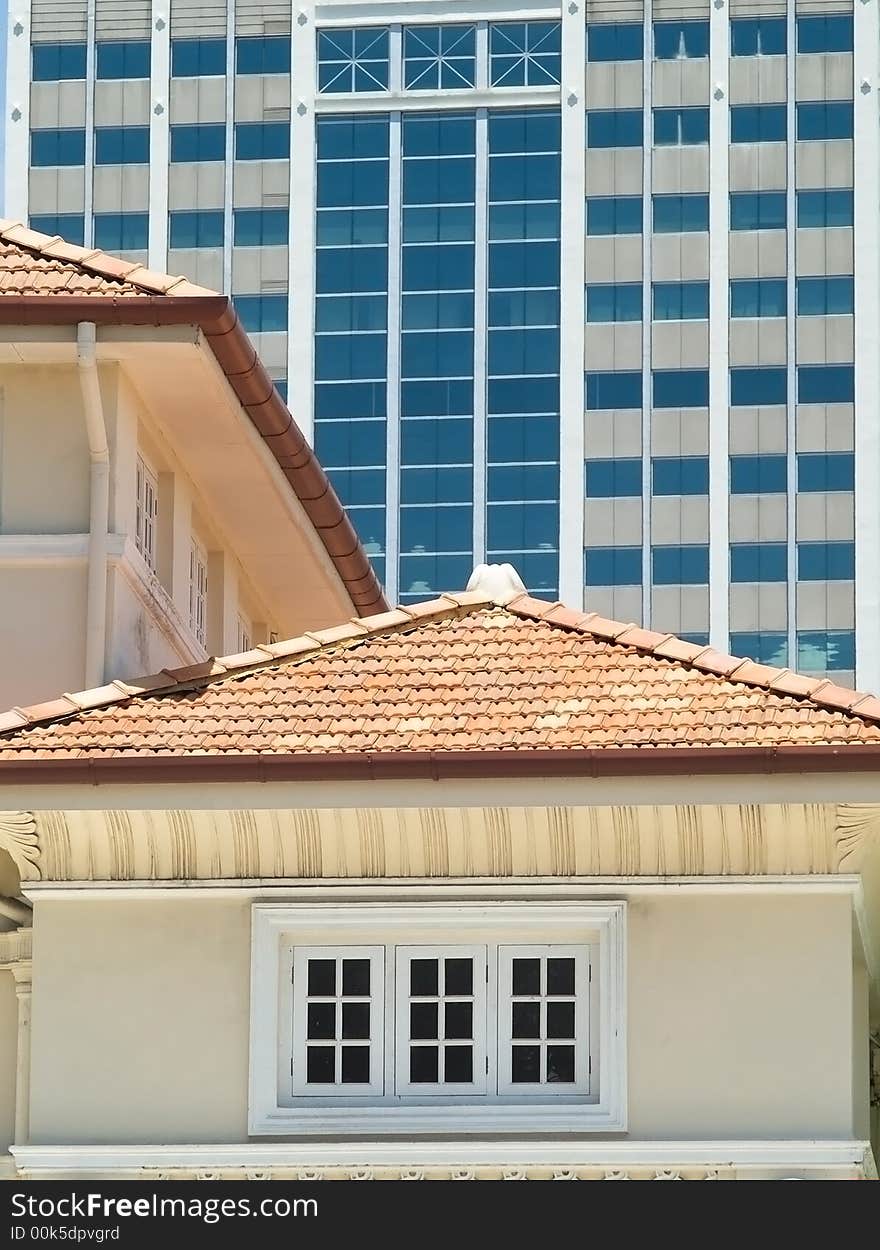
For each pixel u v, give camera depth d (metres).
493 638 37.06
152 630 43.75
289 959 35.03
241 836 34.88
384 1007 34.84
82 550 40.84
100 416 40.50
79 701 35.41
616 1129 34.00
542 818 34.47
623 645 36.59
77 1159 34.03
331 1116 34.31
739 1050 34.16
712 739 33.62
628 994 34.41
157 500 44.84
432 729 34.53
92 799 33.91
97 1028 34.69
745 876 34.50
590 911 34.53
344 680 36.00
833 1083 33.97
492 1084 34.56
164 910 35.06
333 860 34.94
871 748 33.03
